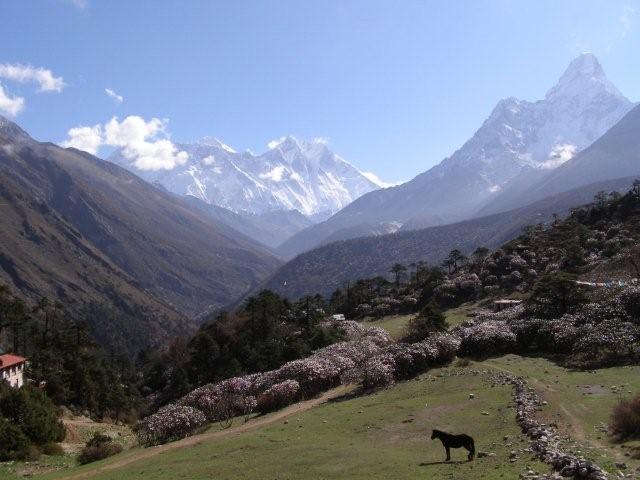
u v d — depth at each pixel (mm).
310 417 33688
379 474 19719
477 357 47000
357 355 50219
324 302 115875
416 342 51656
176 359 111500
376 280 118500
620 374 32656
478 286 90562
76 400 87500
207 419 42500
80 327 114188
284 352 68000
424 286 100562
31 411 46375
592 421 23188
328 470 20984
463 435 20625
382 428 27516
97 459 37531
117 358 152750
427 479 18328
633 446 19172
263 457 24469
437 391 34844
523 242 105062
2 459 39344
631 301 45656
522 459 19422
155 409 86625
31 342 115188
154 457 29938
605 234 91875
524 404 27000
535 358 43188
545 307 53531
